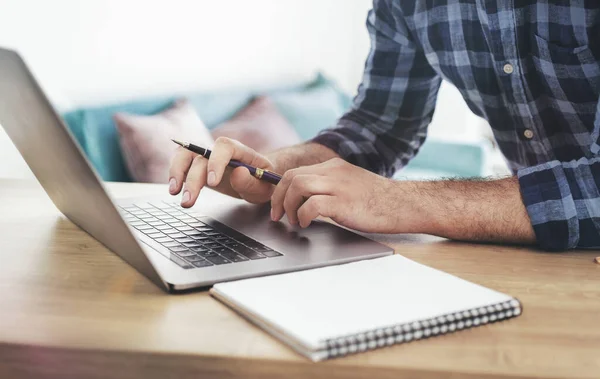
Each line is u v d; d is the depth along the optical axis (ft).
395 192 3.31
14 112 2.75
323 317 2.09
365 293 2.31
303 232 3.20
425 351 2.00
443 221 3.22
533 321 2.25
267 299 2.24
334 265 2.68
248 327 2.13
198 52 10.43
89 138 8.71
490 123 4.70
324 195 3.20
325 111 11.29
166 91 10.09
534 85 4.19
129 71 9.74
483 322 2.20
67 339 2.02
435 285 2.41
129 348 1.97
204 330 2.10
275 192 3.39
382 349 2.01
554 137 4.34
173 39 10.15
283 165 4.38
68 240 3.09
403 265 2.66
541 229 3.17
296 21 11.46
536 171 3.30
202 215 3.48
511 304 2.26
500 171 10.46
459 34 4.41
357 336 1.97
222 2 10.61
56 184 3.05
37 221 3.42
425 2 4.53
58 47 9.17
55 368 1.99
